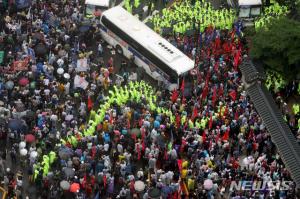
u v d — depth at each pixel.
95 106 123.81
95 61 133.62
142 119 119.00
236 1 144.62
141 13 145.00
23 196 110.62
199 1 145.50
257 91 124.94
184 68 127.06
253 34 133.00
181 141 117.25
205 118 120.44
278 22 128.88
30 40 131.12
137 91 125.31
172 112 122.12
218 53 133.75
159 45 130.50
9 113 117.06
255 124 119.94
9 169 111.81
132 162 115.62
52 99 121.19
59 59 128.00
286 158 114.50
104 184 110.38
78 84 124.75
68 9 139.25
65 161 111.56
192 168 113.88
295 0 139.00
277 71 128.25
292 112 128.75
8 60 128.25
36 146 114.94
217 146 116.19
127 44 134.25
